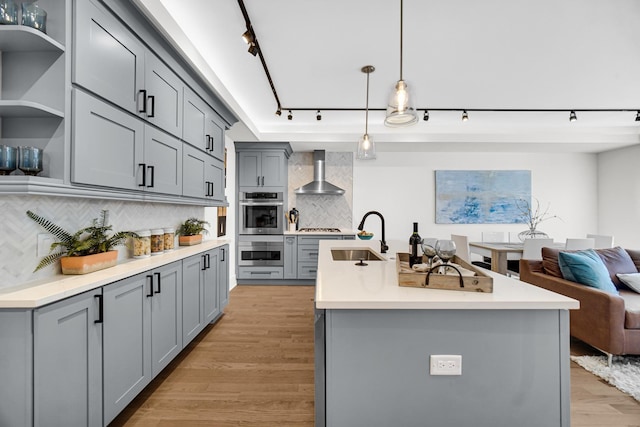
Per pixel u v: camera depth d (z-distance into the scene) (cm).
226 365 240
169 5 208
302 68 299
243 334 301
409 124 229
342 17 220
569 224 590
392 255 250
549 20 222
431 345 127
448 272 150
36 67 138
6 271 138
